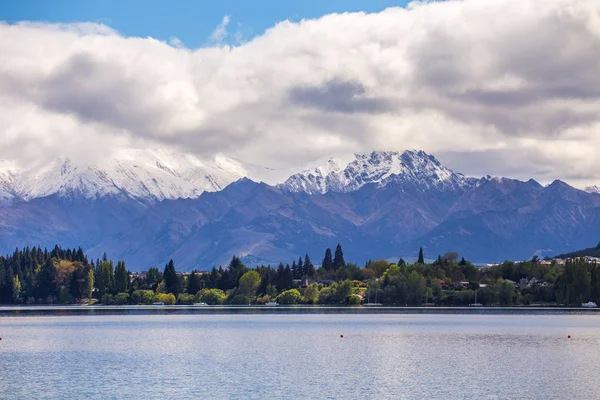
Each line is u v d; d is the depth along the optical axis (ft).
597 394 609.83
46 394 613.11
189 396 605.31
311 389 632.38
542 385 645.92
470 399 593.83
